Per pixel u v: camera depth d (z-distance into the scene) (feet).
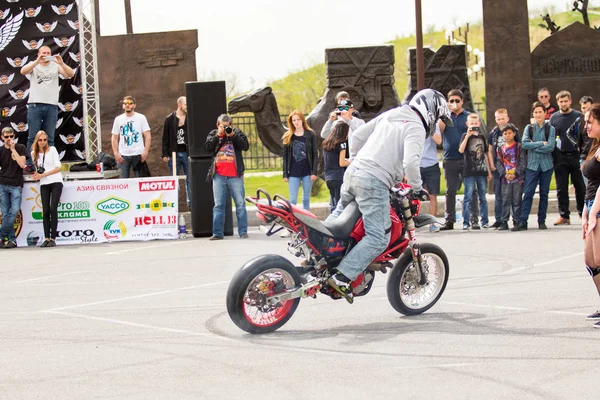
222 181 52.54
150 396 19.74
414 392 19.35
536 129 51.19
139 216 54.70
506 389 19.39
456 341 24.18
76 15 61.98
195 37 68.39
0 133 61.82
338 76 70.85
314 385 20.18
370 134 27.68
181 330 27.09
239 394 19.66
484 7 69.26
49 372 22.21
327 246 25.88
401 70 213.25
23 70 57.98
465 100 72.49
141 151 59.00
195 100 54.08
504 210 51.44
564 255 40.50
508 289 32.30
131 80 68.64
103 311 31.04
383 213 26.09
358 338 25.03
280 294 25.50
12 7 61.93
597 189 25.38
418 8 66.23
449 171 52.65
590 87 69.31
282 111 183.01
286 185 106.52
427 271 28.09
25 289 37.04
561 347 23.09
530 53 69.36
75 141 62.34
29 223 54.80
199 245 50.39
